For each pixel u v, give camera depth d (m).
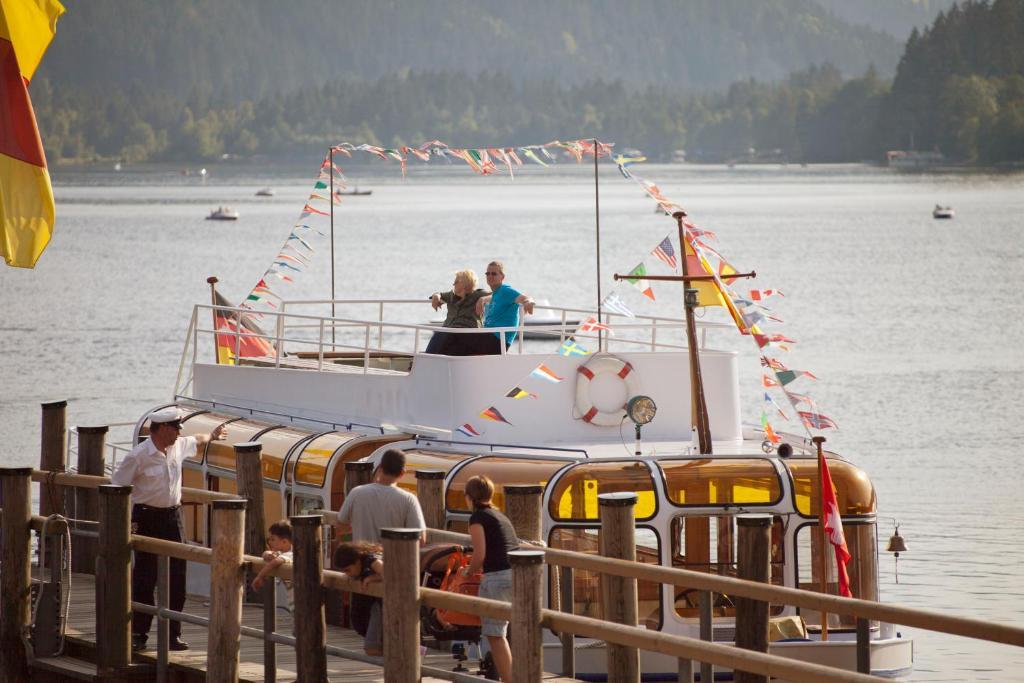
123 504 43.03
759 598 34.25
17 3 57.78
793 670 29.25
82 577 57.19
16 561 46.66
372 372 54.50
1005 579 79.12
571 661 40.53
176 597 46.22
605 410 50.97
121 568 43.06
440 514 44.41
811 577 45.41
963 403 148.38
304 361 62.44
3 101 58.12
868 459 119.44
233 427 56.06
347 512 40.88
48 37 58.41
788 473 45.31
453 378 50.69
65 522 46.44
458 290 55.91
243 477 48.50
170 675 43.12
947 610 73.44
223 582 39.22
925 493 104.12
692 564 45.25
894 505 99.81
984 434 130.50
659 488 44.84
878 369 175.12
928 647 68.25
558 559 38.19
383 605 35.00
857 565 45.53
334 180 64.75
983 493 103.62
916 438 129.00
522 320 55.88
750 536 36.34
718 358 51.84
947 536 89.69
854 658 45.16
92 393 153.25
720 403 51.84
